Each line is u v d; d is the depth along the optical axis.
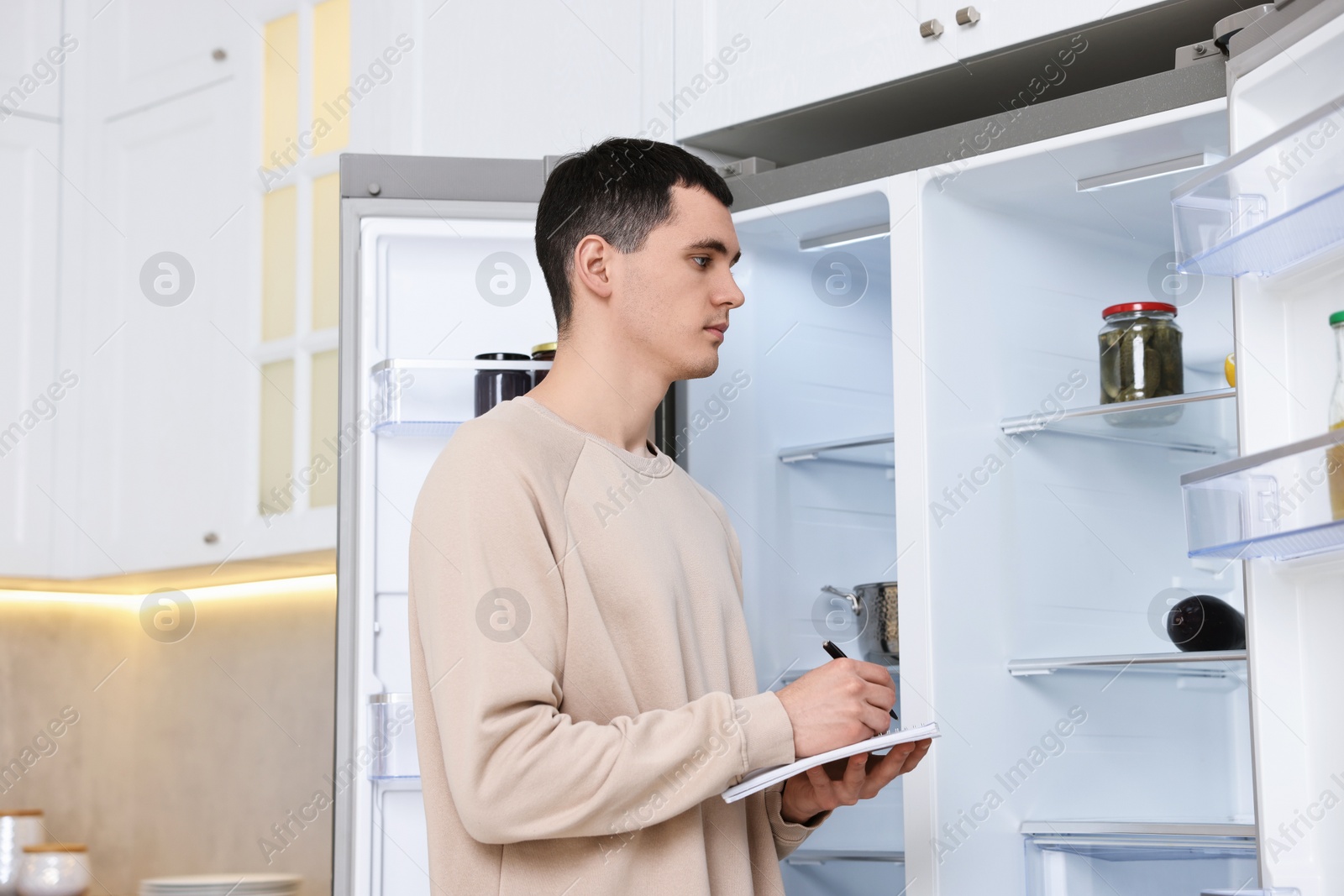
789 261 1.88
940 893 1.51
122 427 2.61
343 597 1.71
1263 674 1.15
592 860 1.06
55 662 2.92
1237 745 1.78
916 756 1.22
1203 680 1.78
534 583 1.06
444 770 1.10
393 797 1.71
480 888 1.07
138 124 2.62
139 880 2.91
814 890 1.84
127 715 3.00
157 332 2.58
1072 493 1.72
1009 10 1.61
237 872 2.78
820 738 1.07
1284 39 1.12
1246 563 1.17
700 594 1.21
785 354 1.87
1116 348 1.62
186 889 2.67
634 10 1.96
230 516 2.47
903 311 1.59
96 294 2.62
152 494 2.57
